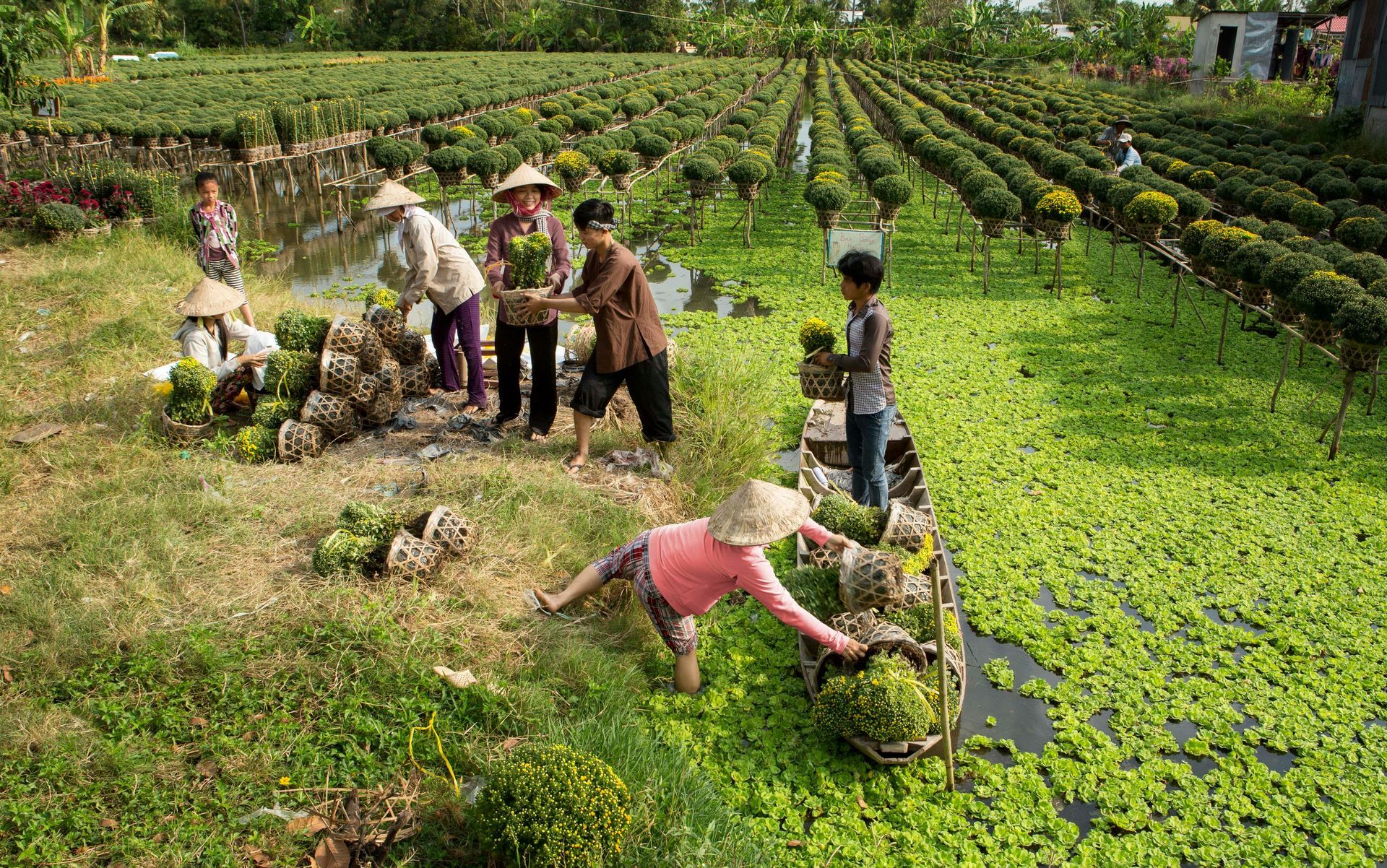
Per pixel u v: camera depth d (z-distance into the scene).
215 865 3.38
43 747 3.76
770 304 11.75
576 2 74.06
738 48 67.12
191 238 13.32
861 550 4.68
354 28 74.31
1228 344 10.16
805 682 4.84
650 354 6.10
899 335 10.58
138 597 4.62
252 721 4.02
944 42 58.88
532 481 5.98
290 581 4.86
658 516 5.98
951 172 15.20
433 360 7.80
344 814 3.67
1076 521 6.61
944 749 4.24
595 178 19.61
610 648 4.84
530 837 3.31
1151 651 5.26
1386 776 4.32
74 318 8.94
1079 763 4.46
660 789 3.90
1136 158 15.67
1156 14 51.25
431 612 4.73
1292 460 7.46
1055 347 10.15
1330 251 9.19
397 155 16.03
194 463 6.11
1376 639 5.27
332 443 6.57
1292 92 31.62
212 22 72.00
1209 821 4.09
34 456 6.27
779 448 7.73
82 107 23.12
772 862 3.81
